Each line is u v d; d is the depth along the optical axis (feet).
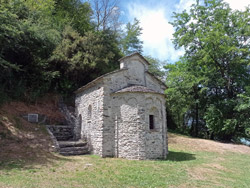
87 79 70.44
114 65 78.18
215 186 23.75
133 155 36.81
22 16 59.57
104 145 38.60
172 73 82.64
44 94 62.34
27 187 19.54
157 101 40.83
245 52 69.67
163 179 25.05
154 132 38.91
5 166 26.35
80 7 98.07
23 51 55.01
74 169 27.96
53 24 71.67
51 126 50.80
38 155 33.45
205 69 76.95
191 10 81.20
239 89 75.77
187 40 78.43
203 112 85.87
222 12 75.41
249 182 26.78
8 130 39.17
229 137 78.18
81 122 51.98
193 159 41.68
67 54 64.85
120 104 39.93
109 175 25.57
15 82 55.98
